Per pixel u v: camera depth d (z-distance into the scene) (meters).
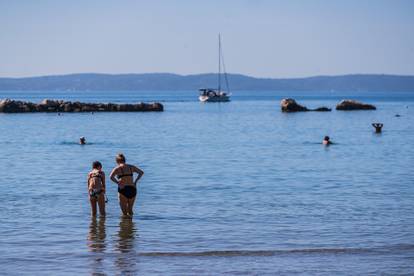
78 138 128.12
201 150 103.50
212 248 38.28
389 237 41.03
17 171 74.44
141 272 33.50
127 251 37.53
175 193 58.38
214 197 56.25
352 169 77.94
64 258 36.03
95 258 36.03
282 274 33.28
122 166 47.28
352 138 131.62
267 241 39.97
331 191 59.97
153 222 45.38
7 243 39.31
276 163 84.56
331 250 37.81
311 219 46.50
